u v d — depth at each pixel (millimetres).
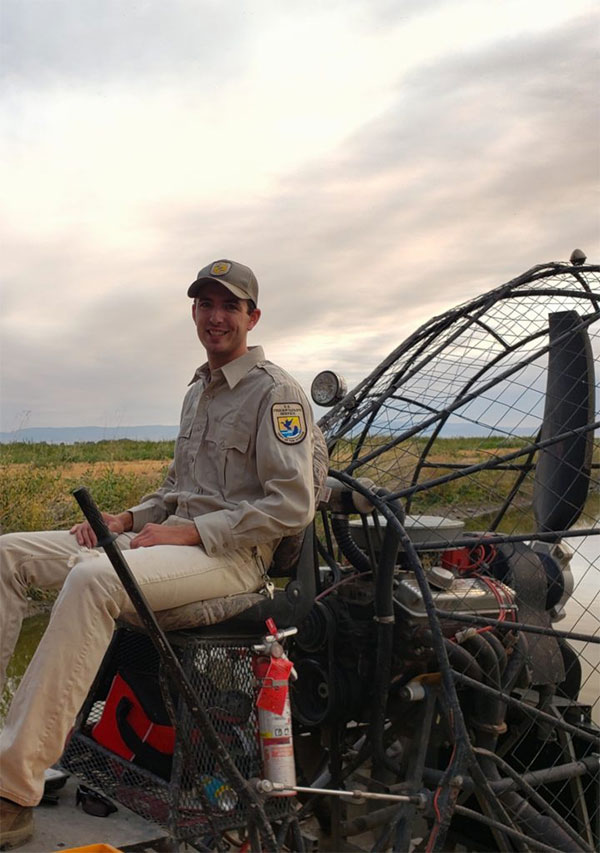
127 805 2582
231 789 2457
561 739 3420
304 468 2762
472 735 3209
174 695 2705
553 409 3631
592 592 5867
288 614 2854
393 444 3582
